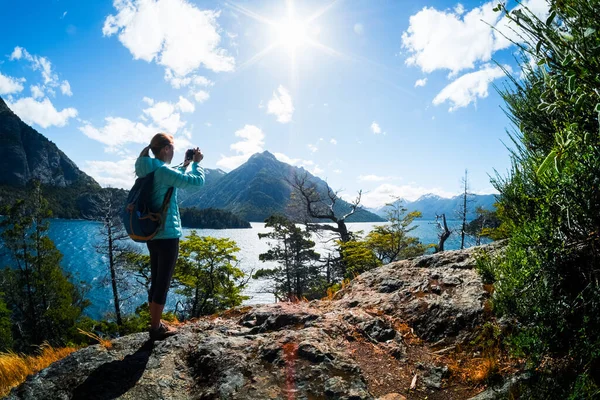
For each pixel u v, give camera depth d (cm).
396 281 432
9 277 3675
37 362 395
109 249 2967
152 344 307
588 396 170
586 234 221
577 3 142
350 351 285
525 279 255
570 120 191
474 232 2355
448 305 335
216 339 306
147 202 285
